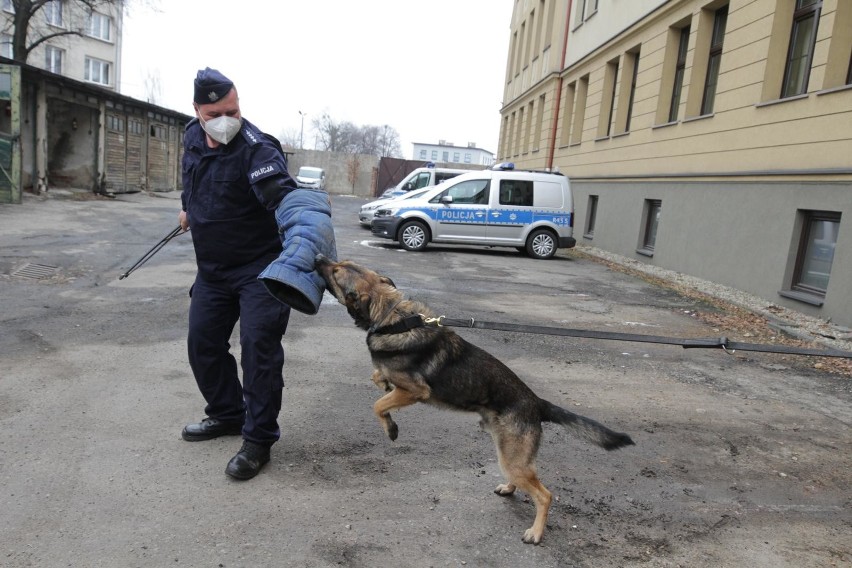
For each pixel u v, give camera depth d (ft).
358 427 13.99
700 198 39.58
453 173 64.75
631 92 55.36
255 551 9.25
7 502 10.03
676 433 14.94
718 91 38.42
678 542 10.35
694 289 35.70
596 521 10.85
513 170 52.21
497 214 49.26
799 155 30.32
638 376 19.27
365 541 9.73
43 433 12.53
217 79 10.48
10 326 19.70
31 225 42.63
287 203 10.94
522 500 11.39
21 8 84.64
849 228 26.40
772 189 32.24
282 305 11.50
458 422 14.62
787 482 12.70
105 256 33.32
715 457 13.73
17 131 53.01
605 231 56.34
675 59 46.52
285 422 14.01
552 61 77.10
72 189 70.08
